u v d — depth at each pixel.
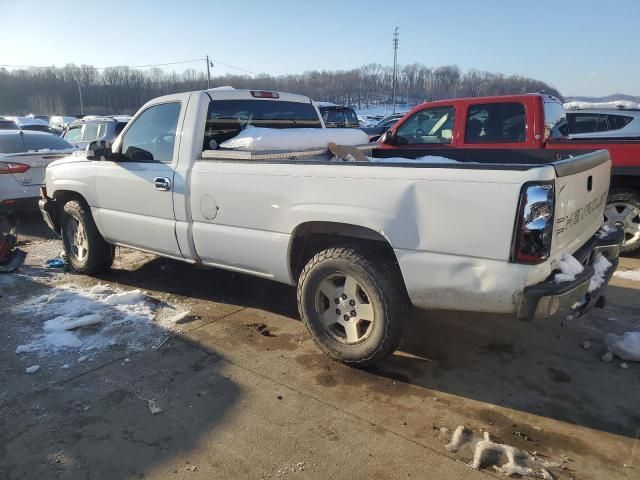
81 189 5.21
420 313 4.55
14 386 3.38
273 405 3.15
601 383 3.38
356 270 3.37
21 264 5.88
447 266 2.98
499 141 6.29
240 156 3.94
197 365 3.64
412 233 3.06
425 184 2.99
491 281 2.85
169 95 4.52
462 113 6.50
